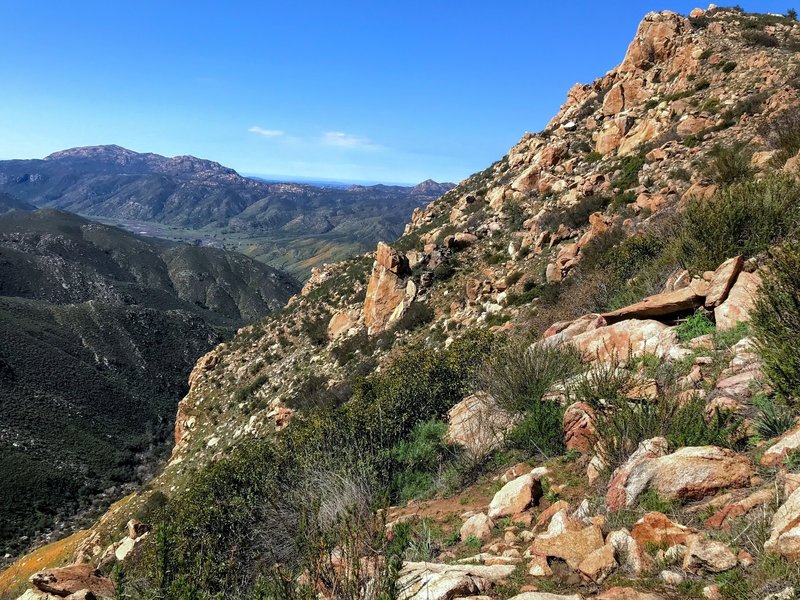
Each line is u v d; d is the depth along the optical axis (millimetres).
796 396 3873
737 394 4633
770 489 3199
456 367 9523
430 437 7562
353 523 4203
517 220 28766
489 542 4336
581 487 4594
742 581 2650
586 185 25094
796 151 11930
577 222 23312
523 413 6598
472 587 3301
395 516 5684
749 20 33062
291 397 27422
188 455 32969
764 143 16812
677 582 2879
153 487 31656
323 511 5004
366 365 24906
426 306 26406
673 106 26828
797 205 7105
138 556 7719
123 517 29516
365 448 7418
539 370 6926
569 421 5535
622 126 29406
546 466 5242
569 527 3730
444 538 4727
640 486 3754
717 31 31953
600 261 14812
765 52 26766
